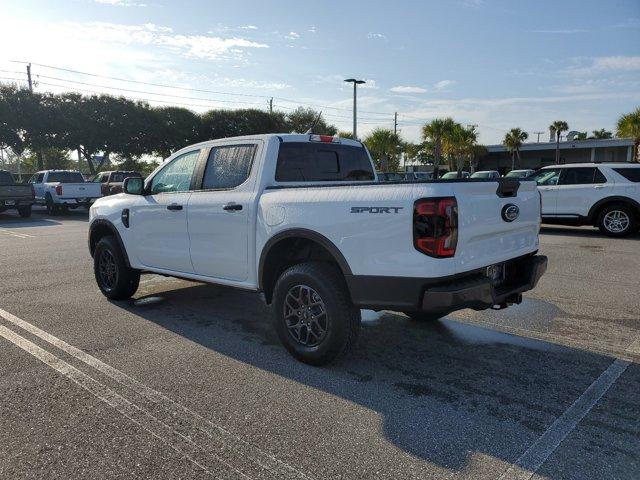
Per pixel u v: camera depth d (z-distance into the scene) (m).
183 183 5.57
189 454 3.02
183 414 3.50
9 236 13.75
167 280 7.84
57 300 6.60
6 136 33.50
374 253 3.82
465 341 4.93
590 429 3.25
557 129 52.19
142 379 4.08
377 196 3.82
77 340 5.02
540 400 3.67
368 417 3.44
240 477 2.79
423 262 3.62
